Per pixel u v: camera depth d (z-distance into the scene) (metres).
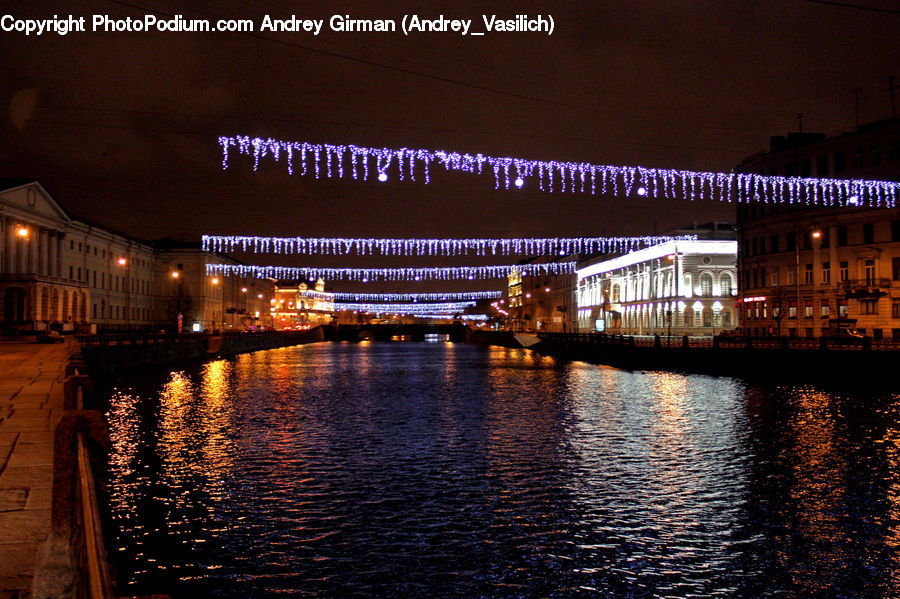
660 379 51.91
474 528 16.28
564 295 156.50
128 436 26.78
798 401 36.50
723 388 43.81
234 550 14.91
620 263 118.31
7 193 74.88
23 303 77.25
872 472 21.12
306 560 14.41
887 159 60.91
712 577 13.73
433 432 28.09
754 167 74.62
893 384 39.56
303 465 22.17
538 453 24.02
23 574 7.61
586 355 79.31
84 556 5.90
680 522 16.73
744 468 21.70
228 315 147.38
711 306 93.06
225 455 23.55
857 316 62.34
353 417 32.19
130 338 62.25
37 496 10.27
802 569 14.10
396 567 14.10
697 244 93.25
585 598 12.89
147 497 18.53
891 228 60.56
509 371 63.19
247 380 52.00
